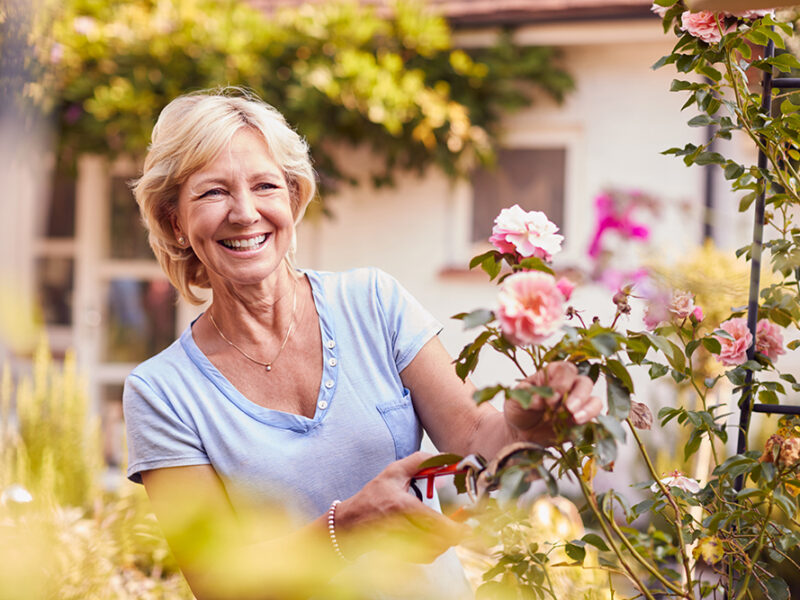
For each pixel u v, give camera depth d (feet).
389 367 5.04
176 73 16.35
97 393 18.49
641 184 16.24
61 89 15.94
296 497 4.78
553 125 16.71
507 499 3.32
